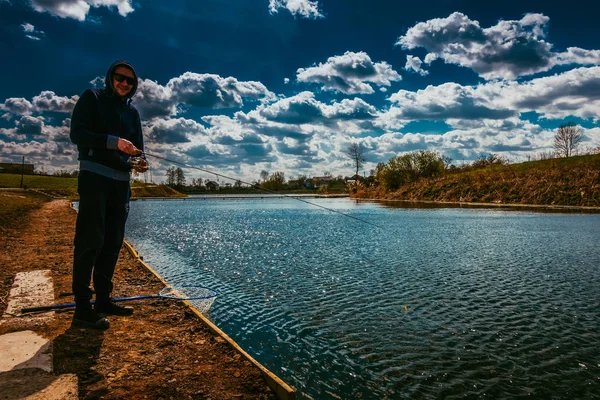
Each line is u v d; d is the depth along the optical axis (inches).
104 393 98.2
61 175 4362.7
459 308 235.5
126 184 149.1
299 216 1132.5
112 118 143.4
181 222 936.3
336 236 610.2
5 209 832.3
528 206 1254.3
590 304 242.2
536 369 156.3
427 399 133.0
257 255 433.7
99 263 156.6
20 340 128.8
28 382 98.0
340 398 132.3
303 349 174.2
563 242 505.7
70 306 168.1
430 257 409.1
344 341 183.9
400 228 705.0
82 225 137.7
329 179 5123.0
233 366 119.1
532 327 203.3
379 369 155.2
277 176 4773.6
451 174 2086.6
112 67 143.3
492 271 337.4
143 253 452.1
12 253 339.3
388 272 336.8
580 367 157.6
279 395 102.1
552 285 288.0
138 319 160.6
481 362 162.2
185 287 285.9
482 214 994.7
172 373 112.2
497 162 2108.8
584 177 1312.7
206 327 152.9
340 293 269.4
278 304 242.7
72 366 112.0
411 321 212.2
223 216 1171.9
